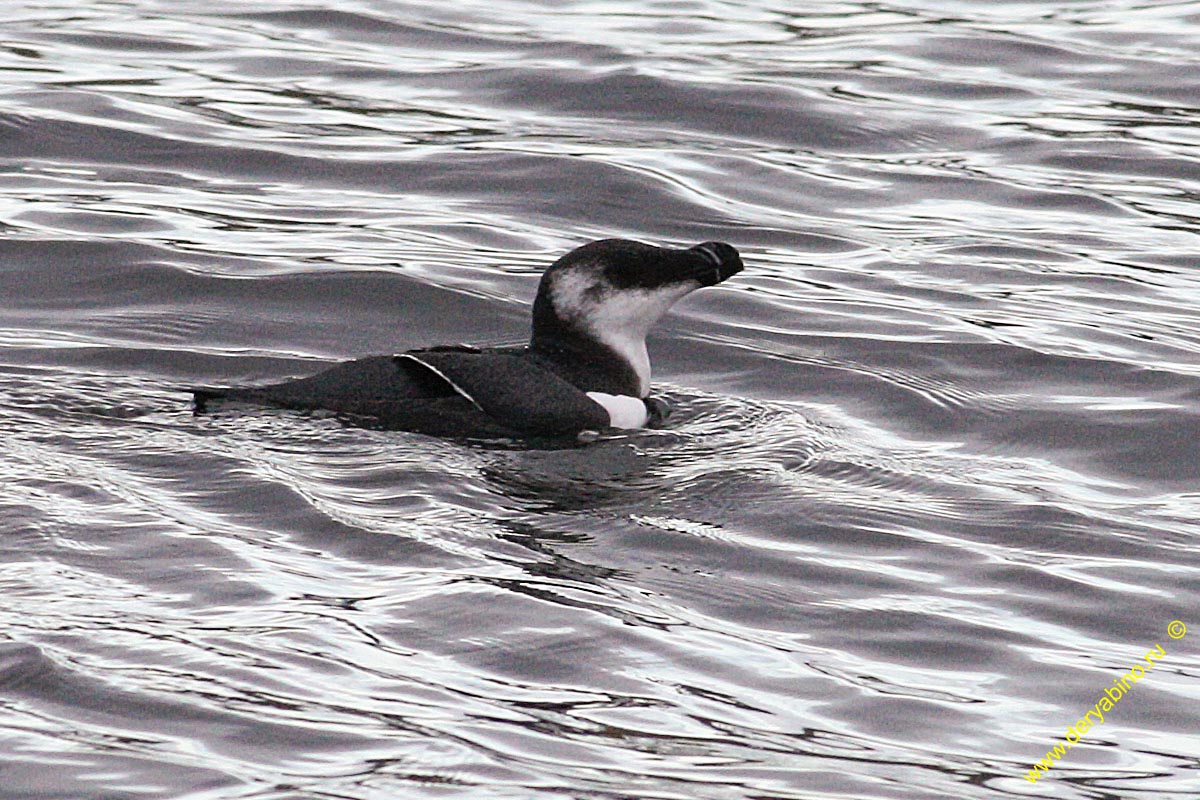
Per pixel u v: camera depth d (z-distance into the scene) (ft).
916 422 58.44
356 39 104.22
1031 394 60.80
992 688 39.34
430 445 50.83
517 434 52.29
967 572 45.62
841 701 38.09
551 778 33.55
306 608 40.45
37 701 35.19
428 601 41.14
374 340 64.59
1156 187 84.99
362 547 44.27
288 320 65.72
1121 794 34.88
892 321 67.67
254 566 42.60
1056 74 101.45
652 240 77.05
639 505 48.34
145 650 37.65
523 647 39.27
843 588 44.16
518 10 111.96
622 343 56.65
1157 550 47.65
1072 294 71.46
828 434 56.13
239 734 34.42
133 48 100.17
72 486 46.47
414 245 73.92
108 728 34.37
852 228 79.20
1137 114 94.84
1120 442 56.75
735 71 98.94
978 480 52.54
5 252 69.87
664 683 38.17
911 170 86.48
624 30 107.76
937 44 106.22
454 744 34.55
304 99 93.09
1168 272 74.33
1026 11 114.73
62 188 78.79
